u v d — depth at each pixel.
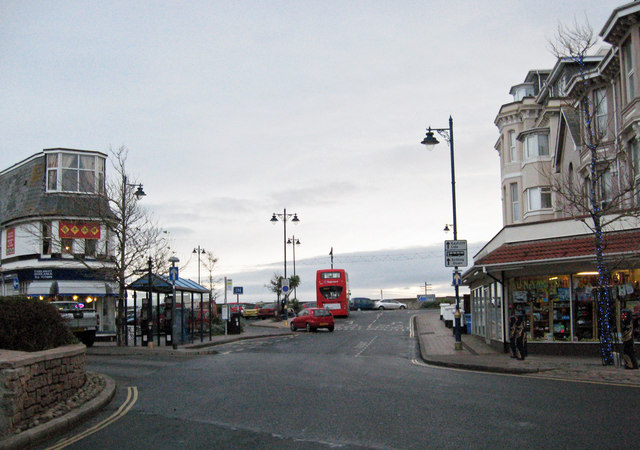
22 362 8.97
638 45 21.23
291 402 11.16
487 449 7.47
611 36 22.62
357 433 8.48
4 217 35.62
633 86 21.64
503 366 16.03
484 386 12.76
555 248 19.05
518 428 8.53
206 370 16.92
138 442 8.35
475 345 24.64
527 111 39.41
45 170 34.09
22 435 8.20
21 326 11.02
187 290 27.78
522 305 20.45
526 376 14.53
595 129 17.81
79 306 28.05
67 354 11.00
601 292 16.02
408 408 10.23
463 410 9.94
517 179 39.62
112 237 34.00
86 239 33.28
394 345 26.62
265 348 26.14
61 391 10.66
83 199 28.80
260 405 10.92
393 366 17.77
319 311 38.59
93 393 11.67
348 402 11.00
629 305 17.97
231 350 25.48
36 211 32.94
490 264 19.83
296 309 64.00
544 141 36.00
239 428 9.04
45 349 11.16
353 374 15.49
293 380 14.35
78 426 9.54
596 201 16.84
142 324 27.70
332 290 52.88
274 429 8.91
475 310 30.20
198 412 10.44
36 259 32.91
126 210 28.14
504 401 10.73
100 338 33.00
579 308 19.11
